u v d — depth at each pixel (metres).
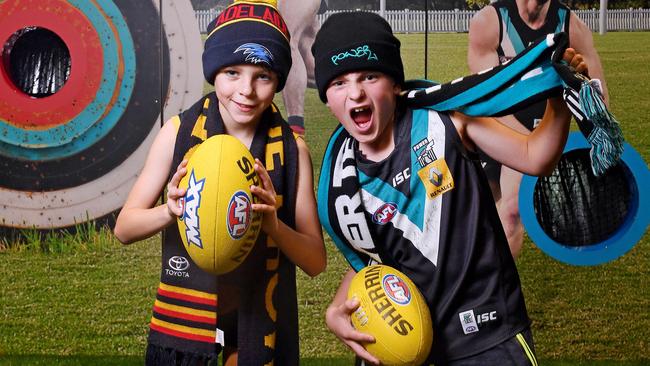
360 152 1.87
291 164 1.89
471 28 2.98
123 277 3.08
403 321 1.69
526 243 2.99
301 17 3.00
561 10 2.94
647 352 2.98
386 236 1.85
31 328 3.07
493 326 1.78
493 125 1.81
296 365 1.98
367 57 1.74
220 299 1.94
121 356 3.05
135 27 3.08
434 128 1.80
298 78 3.02
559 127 1.69
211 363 1.97
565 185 2.98
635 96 2.95
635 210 2.97
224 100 1.80
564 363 2.99
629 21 2.93
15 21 3.09
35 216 3.11
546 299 3.00
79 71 3.10
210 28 2.01
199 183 1.62
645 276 2.98
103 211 3.12
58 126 3.10
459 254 1.79
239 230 1.62
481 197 1.81
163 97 3.10
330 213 1.89
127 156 3.12
